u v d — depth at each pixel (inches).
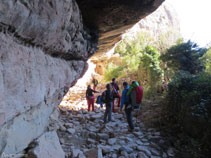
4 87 46.7
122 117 257.9
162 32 422.6
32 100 66.7
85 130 186.9
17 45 54.6
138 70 416.2
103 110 300.0
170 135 180.2
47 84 84.8
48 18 63.6
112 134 179.5
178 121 185.8
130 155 131.3
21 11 47.5
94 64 788.6
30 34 59.3
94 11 134.1
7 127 52.7
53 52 94.0
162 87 332.5
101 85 556.1
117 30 185.3
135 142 165.8
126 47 734.5
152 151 144.6
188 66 307.9
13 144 57.4
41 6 56.2
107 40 232.4
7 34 49.0
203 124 147.9
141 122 230.4
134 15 141.7
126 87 194.4
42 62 76.8
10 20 45.9
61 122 197.0
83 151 133.3
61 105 314.2
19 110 56.8
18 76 54.3
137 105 185.0
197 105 152.1
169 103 212.7
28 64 61.9
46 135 91.7
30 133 72.4
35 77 68.7
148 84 357.7
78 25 112.2
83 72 215.2
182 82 204.5
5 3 40.4
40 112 85.8
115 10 132.3
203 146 141.6
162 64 376.5
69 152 125.3
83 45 145.8
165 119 211.0
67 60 131.6
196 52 314.2
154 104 275.3
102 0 119.1
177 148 153.1
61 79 111.1
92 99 288.0
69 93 472.4
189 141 154.5
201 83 184.1
